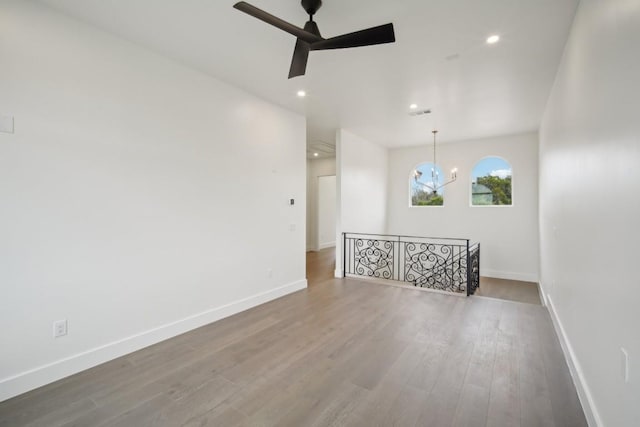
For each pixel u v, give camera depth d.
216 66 3.05
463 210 6.55
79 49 2.31
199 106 3.15
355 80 3.39
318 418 1.80
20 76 2.04
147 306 2.74
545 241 4.41
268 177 4.01
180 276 3.01
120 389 2.10
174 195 2.94
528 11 2.21
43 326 2.15
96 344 2.41
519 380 2.18
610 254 1.54
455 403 1.93
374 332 3.01
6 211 1.99
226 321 3.31
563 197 2.90
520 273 5.99
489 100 4.00
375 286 4.77
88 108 2.36
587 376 1.90
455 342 2.79
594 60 1.82
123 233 2.57
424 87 3.58
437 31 2.46
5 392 1.98
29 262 2.09
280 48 2.72
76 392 2.06
